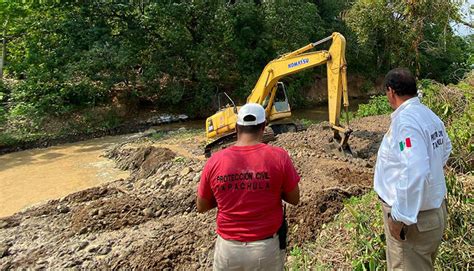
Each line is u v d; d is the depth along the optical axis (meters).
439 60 24.81
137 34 18.81
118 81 17.72
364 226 3.99
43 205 7.86
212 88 20.41
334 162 8.34
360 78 27.12
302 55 9.52
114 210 6.98
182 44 19.55
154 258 5.29
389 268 2.83
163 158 10.27
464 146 4.73
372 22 21.52
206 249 5.38
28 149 14.12
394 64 24.77
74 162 12.09
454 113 5.16
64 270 5.43
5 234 6.66
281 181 2.80
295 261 4.31
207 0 19.80
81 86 17.06
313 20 22.95
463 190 3.93
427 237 2.61
